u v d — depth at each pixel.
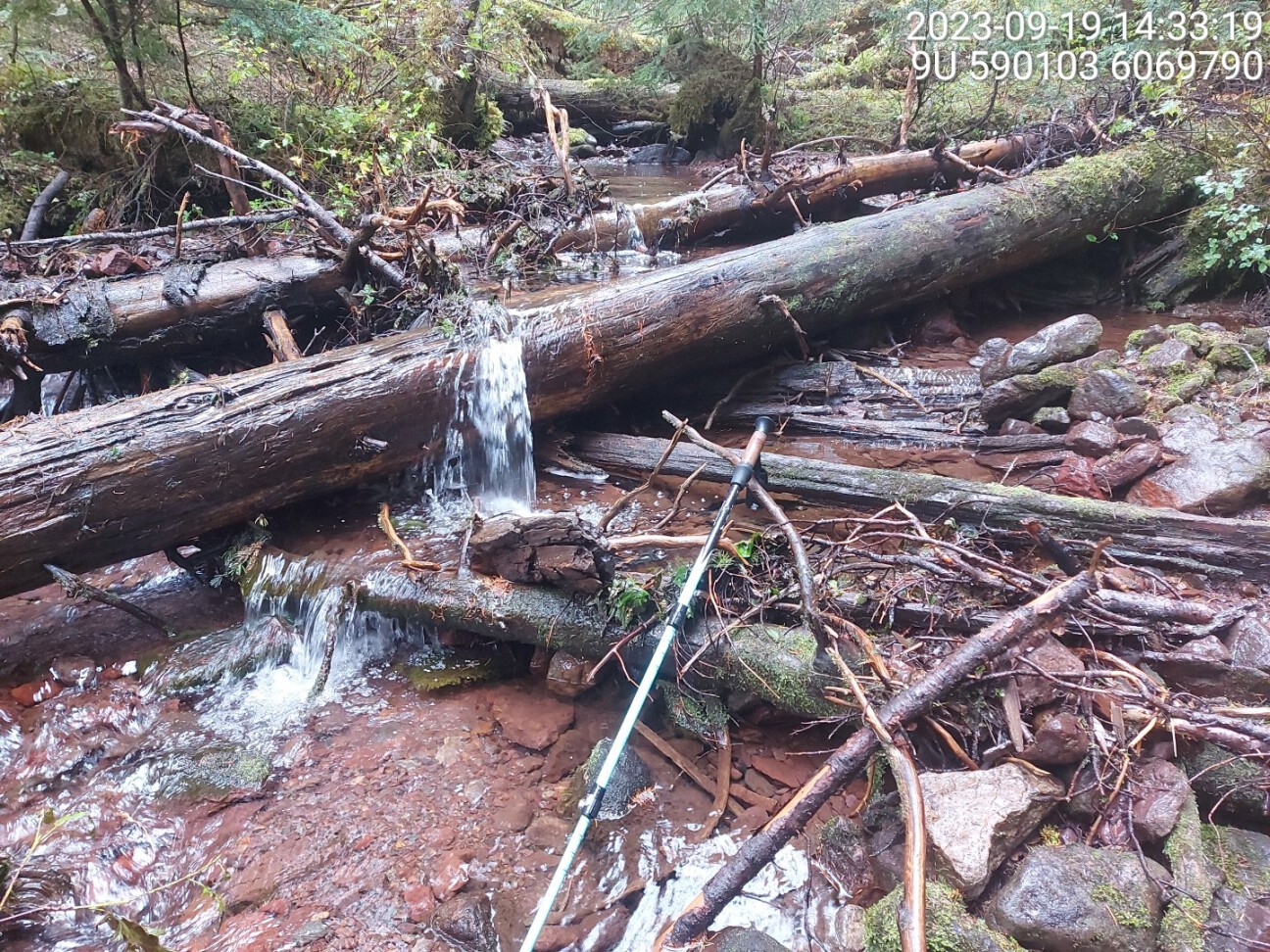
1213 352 4.29
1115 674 2.27
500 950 2.14
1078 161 6.09
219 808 2.61
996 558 3.10
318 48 6.30
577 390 4.33
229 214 6.43
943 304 5.86
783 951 2.01
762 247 4.96
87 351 4.27
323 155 6.86
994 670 2.31
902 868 2.12
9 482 3.01
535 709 2.98
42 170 6.20
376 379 3.74
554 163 9.77
